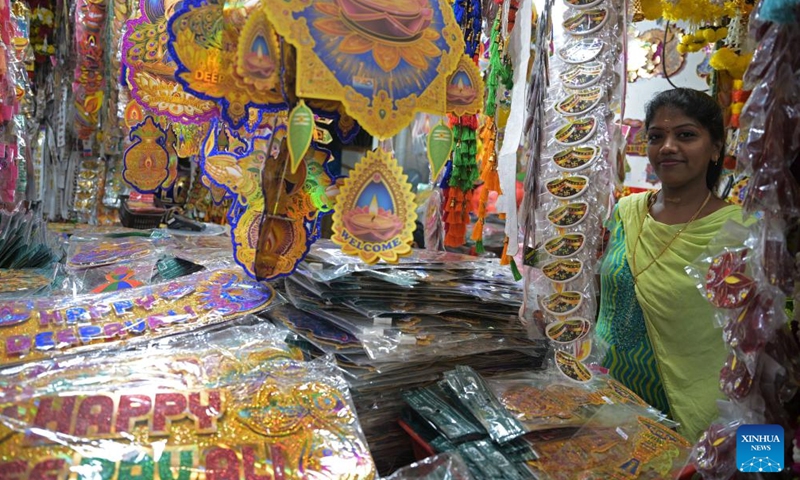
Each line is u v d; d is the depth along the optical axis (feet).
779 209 2.22
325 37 2.51
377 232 2.71
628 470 2.81
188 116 3.74
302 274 3.89
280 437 2.47
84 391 2.44
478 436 2.89
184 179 8.10
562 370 3.68
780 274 2.26
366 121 2.57
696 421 4.02
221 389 2.63
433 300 3.87
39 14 7.34
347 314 3.68
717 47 6.12
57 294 3.89
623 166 3.98
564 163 3.92
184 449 2.30
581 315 3.90
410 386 3.34
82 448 2.20
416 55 2.68
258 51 2.55
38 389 2.40
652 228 4.41
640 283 4.38
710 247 2.62
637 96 9.09
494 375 3.60
